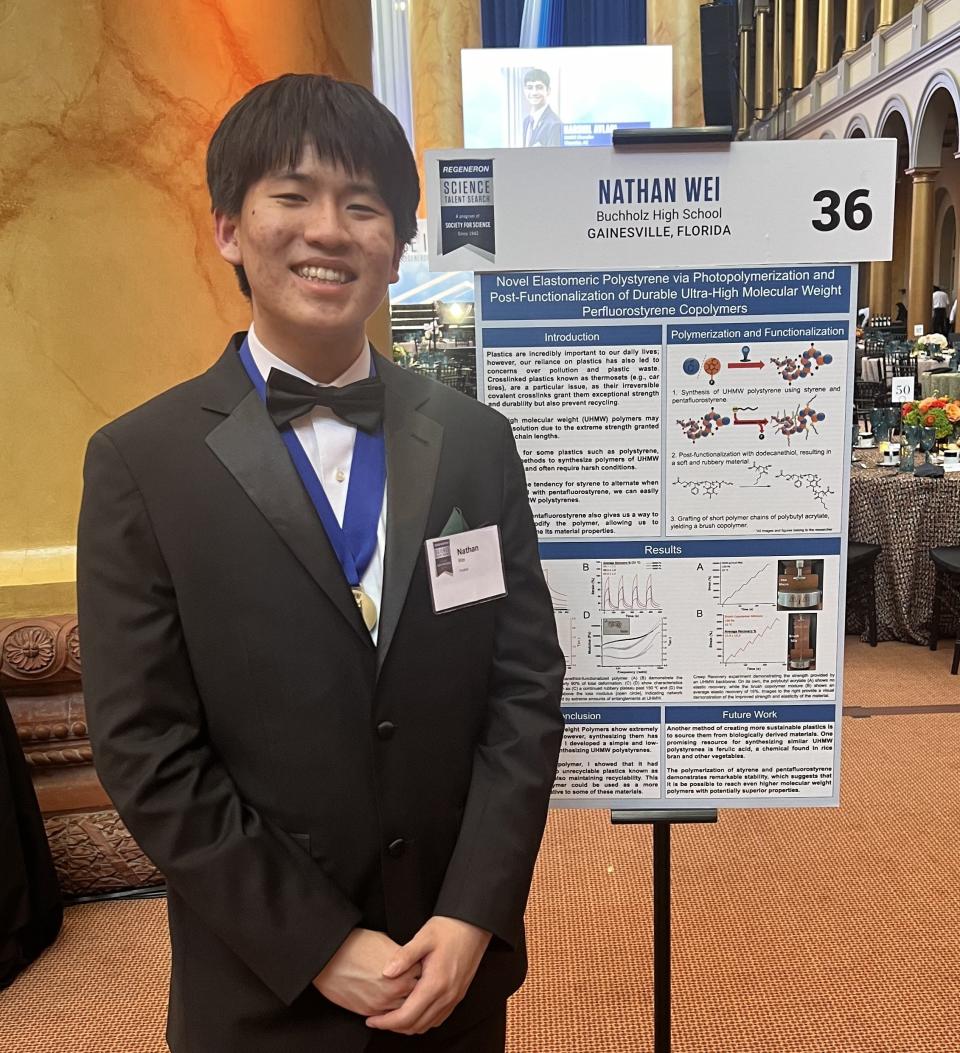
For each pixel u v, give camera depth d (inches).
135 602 33.2
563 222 47.0
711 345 48.8
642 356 49.0
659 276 48.1
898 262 732.0
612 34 308.0
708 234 47.1
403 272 350.3
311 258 33.5
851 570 163.8
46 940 82.6
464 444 39.0
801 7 710.5
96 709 33.2
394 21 353.4
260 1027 35.6
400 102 360.2
